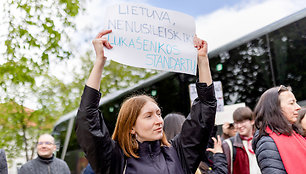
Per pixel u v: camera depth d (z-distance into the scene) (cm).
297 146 226
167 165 187
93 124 177
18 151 1703
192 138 195
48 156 522
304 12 467
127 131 189
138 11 211
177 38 217
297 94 451
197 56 216
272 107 241
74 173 899
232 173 347
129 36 205
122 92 746
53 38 563
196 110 198
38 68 570
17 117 1502
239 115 350
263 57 500
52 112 1592
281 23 489
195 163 195
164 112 621
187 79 607
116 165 187
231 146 352
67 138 973
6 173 382
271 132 236
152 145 190
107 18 205
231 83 529
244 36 531
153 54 208
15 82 576
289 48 474
